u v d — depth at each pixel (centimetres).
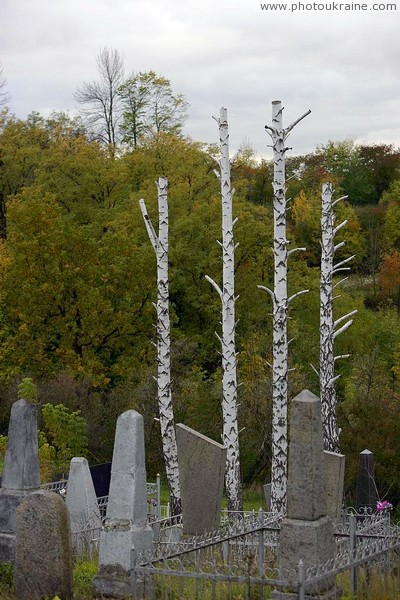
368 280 6456
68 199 5319
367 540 1324
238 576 1098
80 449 3397
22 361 4331
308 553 1113
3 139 6209
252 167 7525
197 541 1432
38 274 4438
